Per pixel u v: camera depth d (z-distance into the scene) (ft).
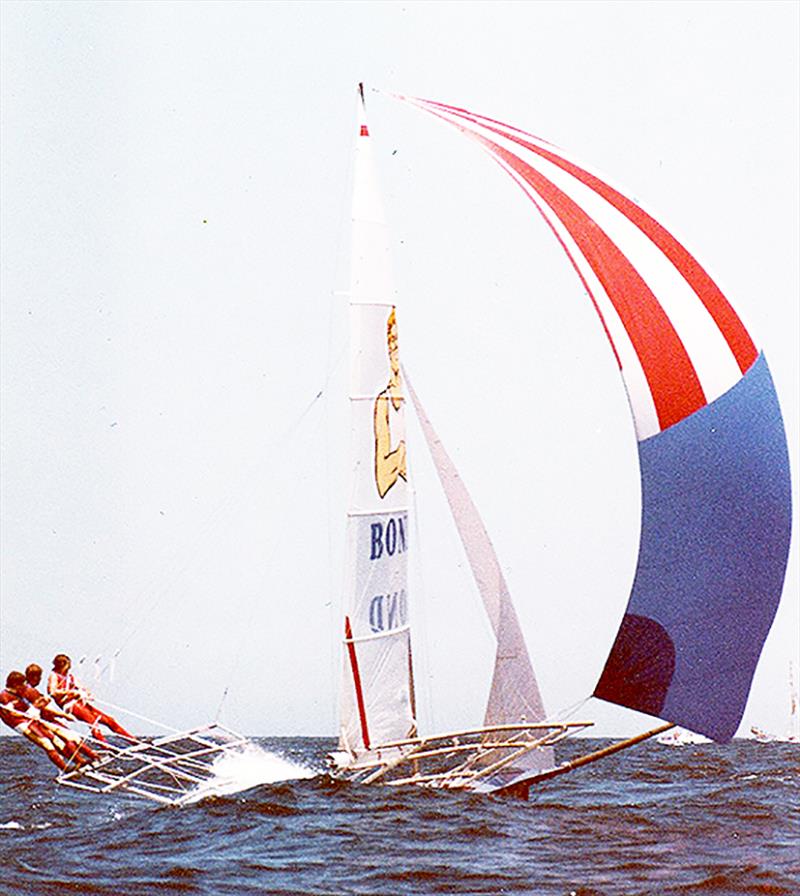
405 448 211.61
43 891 136.67
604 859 154.61
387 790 202.39
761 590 168.55
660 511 168.76
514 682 192.44
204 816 186.39
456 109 196.03
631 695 169.58
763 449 169.48
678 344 171.63
